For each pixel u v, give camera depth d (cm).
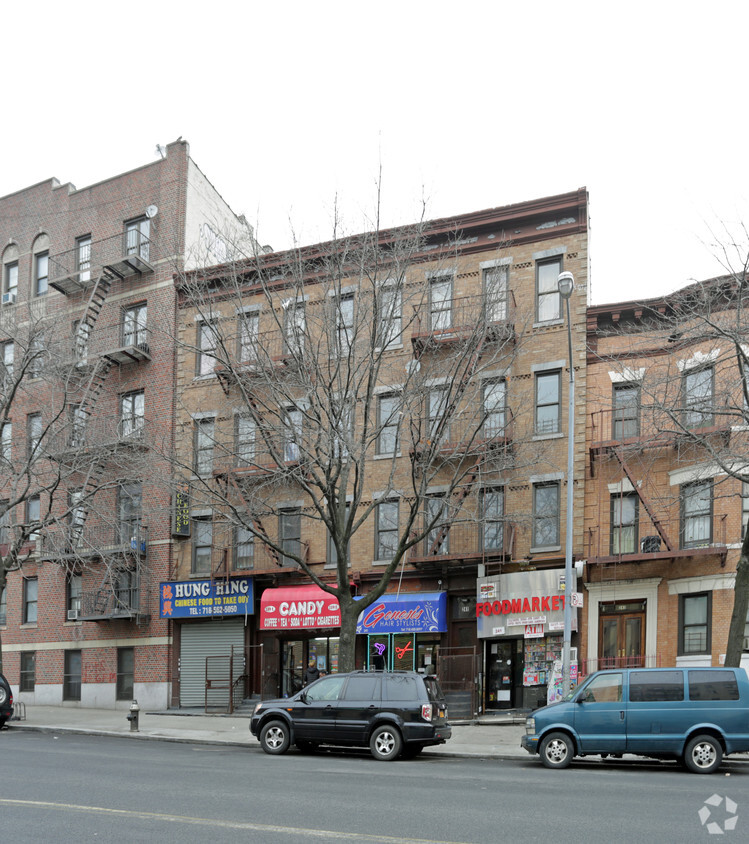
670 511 2412
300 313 2709
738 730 1511
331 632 2852
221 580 2950
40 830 938
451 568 2667
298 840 889
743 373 1881
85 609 3212
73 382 3141
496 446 2497
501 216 2747
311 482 2236
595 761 1670
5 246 3734
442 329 2512
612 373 2580
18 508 3497
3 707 2412
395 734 1672
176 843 877
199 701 2986
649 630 2394
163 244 3303
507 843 882
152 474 2678
